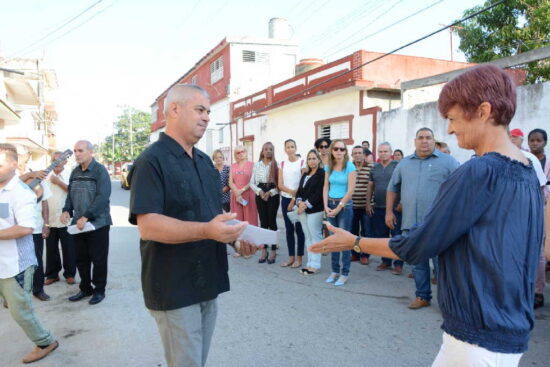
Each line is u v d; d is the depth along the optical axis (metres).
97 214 4.34
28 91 14.69
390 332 3.56
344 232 1.63
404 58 10.87
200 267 2.01
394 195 4.52
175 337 1.99
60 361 3.19
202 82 21.48
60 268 5.40
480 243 1.24
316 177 5.23
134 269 5.89
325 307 4.20
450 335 1.33
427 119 8.53
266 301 4.40
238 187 6.48
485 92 1.29
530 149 4.77
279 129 14.33
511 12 11.51
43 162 25.28
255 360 3.11
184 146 2.07
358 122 10.60
